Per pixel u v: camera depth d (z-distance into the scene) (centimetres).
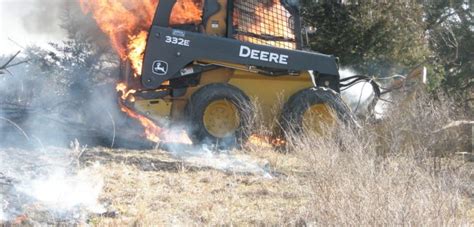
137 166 952
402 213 576
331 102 1236
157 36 1188
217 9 1240
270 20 1268
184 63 1200
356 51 1761
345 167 688
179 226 669
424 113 1007
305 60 1260
